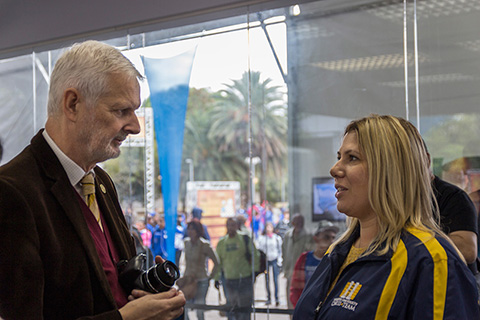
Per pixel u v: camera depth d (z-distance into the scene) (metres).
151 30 4.14
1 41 4.44
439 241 1.43
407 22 3.51
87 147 1.51
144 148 4.53
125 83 1.51
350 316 1.45
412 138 1.56
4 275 1.33
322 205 3.93
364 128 1.58
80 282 1.45
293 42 3.96
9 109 4.70
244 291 4.60
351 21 3.72
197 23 4.02
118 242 1.69
